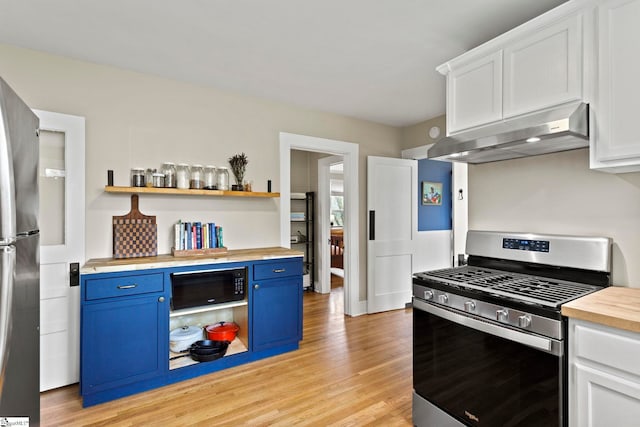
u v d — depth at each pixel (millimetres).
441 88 3043
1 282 1019
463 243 4703
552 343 1300
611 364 1177
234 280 2662
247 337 2695
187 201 2861
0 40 2184
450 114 2166
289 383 2363
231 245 3074
